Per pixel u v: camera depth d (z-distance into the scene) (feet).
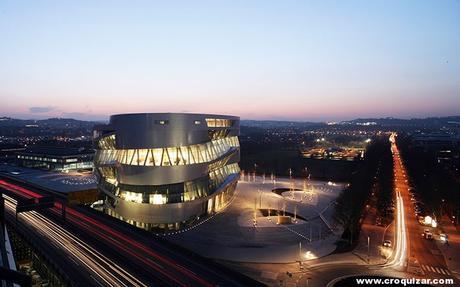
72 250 217.56
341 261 249.96
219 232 305.94
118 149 327.88
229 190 419.54
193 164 327.88
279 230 313.12
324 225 337.11
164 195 317.83
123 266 193.47
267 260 247.09
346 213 350.02
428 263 250.57
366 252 268.82
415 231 327.06
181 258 209.05
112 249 221.87
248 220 340.59
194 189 335.67
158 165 311.68
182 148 327.47
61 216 309.22
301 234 305.12
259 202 419.13
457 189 467.52
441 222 357.41
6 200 367.45
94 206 383.65
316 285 210.18
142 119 313.32
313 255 257.96
